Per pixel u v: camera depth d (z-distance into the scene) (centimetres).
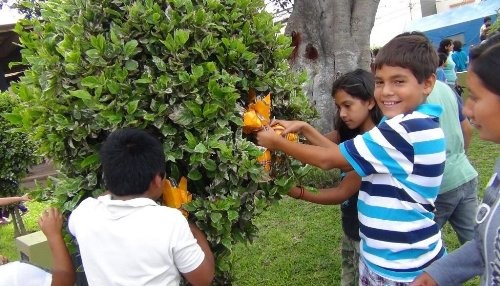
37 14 307
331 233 460
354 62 686
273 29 209
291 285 369
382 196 184
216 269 203
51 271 202
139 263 160
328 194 231
